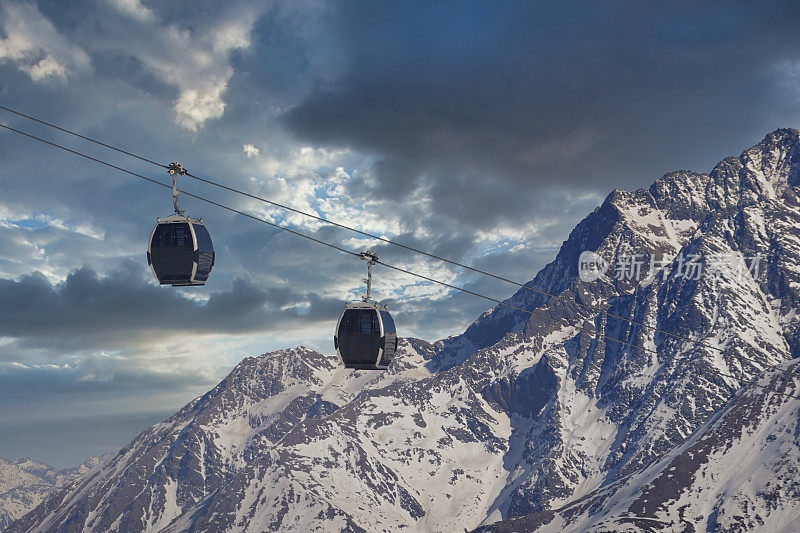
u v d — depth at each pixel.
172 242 51.56
